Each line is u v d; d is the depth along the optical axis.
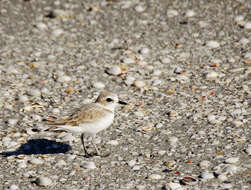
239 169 9.12
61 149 10.59
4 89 13.64
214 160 9.59
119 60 15.57
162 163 9.70
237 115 11.57
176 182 8.85
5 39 17.22
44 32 17.89
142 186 8.77
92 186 8.88
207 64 14.93
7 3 20.08
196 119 11.57
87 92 13.58
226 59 15.16
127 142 10.74
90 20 18.77
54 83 14.16
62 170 9.56
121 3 19.98
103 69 15.01
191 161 9.66
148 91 13.47
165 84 13.84
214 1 19.48
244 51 15.62
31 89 13.72
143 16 18.80
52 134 11.34
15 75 14.59
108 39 17.25
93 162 9.78
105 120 9.88
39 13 19.39
